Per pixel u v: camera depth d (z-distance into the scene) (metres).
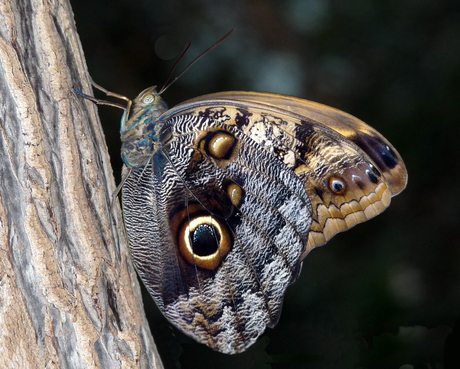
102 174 0.52
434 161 0.74
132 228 0.55
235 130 0.56
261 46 0.70
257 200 0.55
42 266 0.50
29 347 0.50
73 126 0.51
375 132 0.56
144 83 0.71
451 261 0.68
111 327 0.51
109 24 0.70
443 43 0.74
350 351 0.62
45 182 0.50
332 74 0.74
